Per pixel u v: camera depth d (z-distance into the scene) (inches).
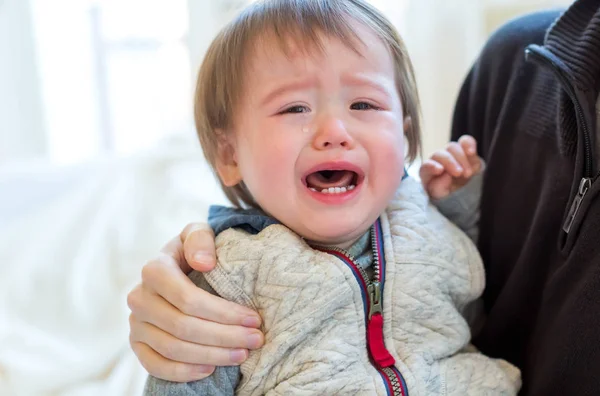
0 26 87.4
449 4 75.7
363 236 29.5
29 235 60.4
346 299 26.9
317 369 25.7
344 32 27.1
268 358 25.7
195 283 27.5
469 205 33.4
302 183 26.9
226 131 29.6
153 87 92.5
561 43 26.8
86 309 49.9
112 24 90.9
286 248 26.6
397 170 27.9
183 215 62.0
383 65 28.3
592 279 24.7
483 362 29.0
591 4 26.8
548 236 28.3
